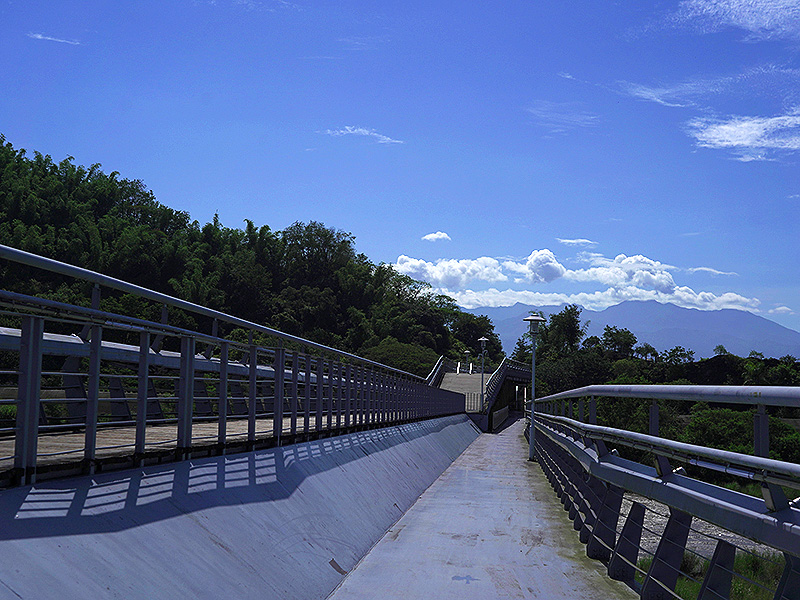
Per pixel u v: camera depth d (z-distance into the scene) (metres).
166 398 7.40
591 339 133.62
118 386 11.88
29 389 5.38
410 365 75.31
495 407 63.38
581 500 12.08
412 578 8.43
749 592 8.25
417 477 18.06
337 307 119.62
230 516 7.00
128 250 104.19
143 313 58.16
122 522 5.50
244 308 113.50
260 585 6.21
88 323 6.12
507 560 9.63
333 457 12.37
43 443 8.55
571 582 8.44
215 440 9.28
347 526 9.92
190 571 5.53
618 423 29.77
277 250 135.00
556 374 94.12
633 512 8.59
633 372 90.38
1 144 137.25
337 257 133.50
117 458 6.47
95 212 136.25
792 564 4.18
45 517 4.95
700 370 73.62
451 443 30.44
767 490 4.20
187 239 133.38
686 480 5.96
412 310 130.25
